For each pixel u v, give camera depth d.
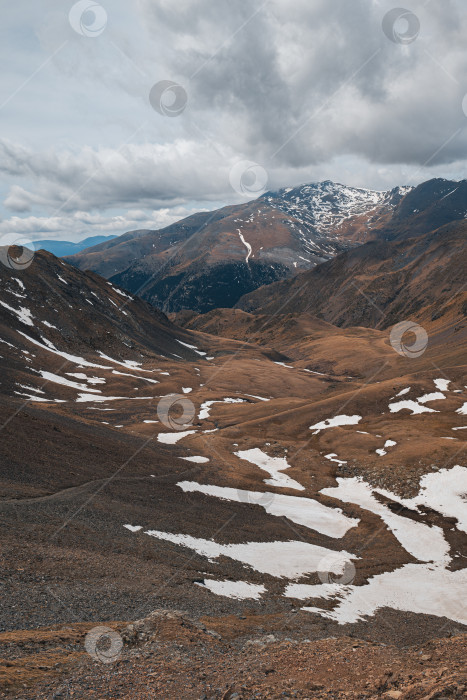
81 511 45.78
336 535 65.56
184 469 79.50
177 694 14.81
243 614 32.47
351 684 14.70
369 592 46.94
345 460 99.94
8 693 13.85
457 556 59.84
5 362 167.50
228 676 16.69
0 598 23.78
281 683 15.34
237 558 48.03
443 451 91.00
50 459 60.09
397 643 33.62
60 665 16.86
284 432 125.00
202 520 56.59
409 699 11.95
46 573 29.27
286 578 46.12
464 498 75.19
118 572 33.59
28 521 38.97
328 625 33.84
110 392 175.38
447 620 41.56
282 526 63.34
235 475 84.81
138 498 57.00
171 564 39.94
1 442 58.09
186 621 24.84
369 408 130.88
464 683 12.00
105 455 71.44
